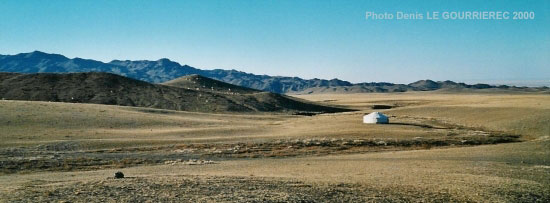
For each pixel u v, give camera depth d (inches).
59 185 821.9
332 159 1806.1
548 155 1808.6
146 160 1807.3
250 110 6929.1
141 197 705.6
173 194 737.6
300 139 2534.5
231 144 2321.6
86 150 2059.5
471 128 3427.7
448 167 1384.1
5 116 2970.0
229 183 876.0
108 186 800.9
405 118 4249.5
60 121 3026.6
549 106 3850.9
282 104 7691.9
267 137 2657.5
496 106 4350.4
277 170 1348.4
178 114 4495.6
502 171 1302.9
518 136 2861.7
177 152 2066.9
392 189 897.5
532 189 975.0
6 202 643.5
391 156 1861.5
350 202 758.5
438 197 841.5
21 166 1587.1
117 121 3294.8
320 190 839.1
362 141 2452.0
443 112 4603.8
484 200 835.4
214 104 6929.1
